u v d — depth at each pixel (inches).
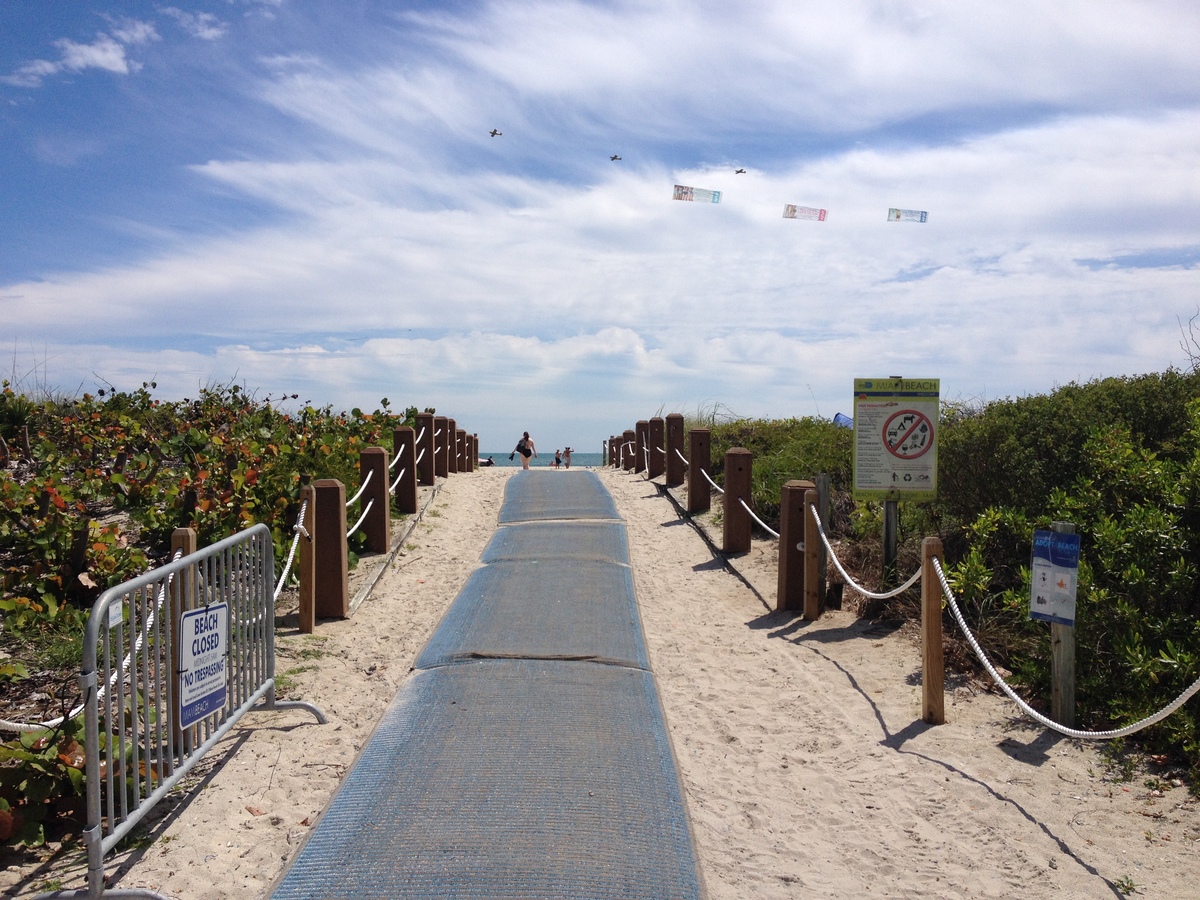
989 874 160.9
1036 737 216.4
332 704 236.5
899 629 301.9
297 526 291.7
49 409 498.3
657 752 207.5
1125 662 220.7
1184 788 187.6
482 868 155.3
